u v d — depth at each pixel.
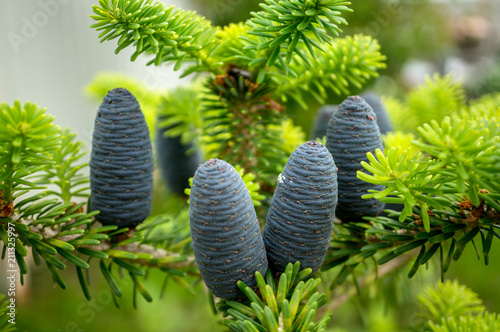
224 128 0.38
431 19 0.88
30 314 0.60
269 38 0.32
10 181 0.30
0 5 0.63
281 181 0.28
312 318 0.27
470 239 0.30
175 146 0.41
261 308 0.27
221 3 0.74
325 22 0.29
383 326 0.54
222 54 0.34
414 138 0.41
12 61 0.66
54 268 0.31
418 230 0.31
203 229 0.27
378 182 0.28
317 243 0.28
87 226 0.31
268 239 0.29
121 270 0.36
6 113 0.27
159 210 0.52
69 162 0.34
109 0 0.30
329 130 0.31
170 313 0.65
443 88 0.46
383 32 0.78
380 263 0.30
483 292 0.53
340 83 0.37
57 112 0.78
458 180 0.27
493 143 0.26
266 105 0.37
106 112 0.30
